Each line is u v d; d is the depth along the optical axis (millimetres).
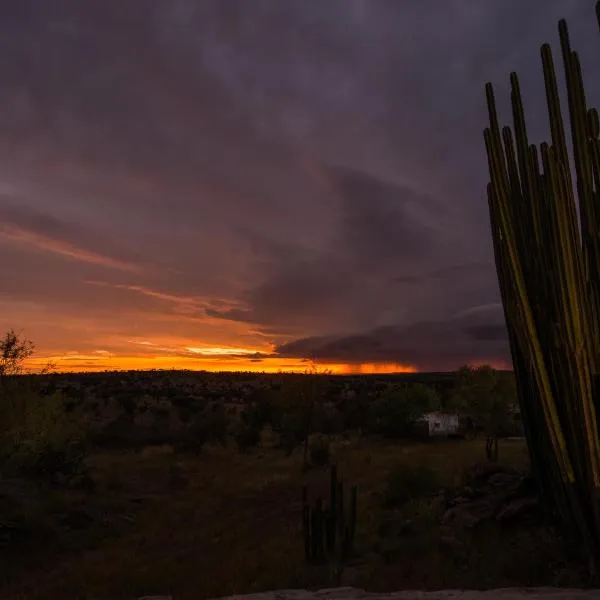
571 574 9266
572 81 9328
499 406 29250
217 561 15117
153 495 28094
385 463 31328
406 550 12469
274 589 11156
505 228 10266
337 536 15859
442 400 51719
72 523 21266
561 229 8945
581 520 9242
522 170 10391
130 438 46156
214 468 36250
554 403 9734
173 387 124688
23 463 26125
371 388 115062
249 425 47438
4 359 23172
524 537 11539
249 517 22156
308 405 40781
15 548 18234
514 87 10594
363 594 9242
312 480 28625
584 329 8922
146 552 18109
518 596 7984
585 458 9102
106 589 13500
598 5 8719
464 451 33906
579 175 9375
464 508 14078
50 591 14258
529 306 10008
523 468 17344
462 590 8914
